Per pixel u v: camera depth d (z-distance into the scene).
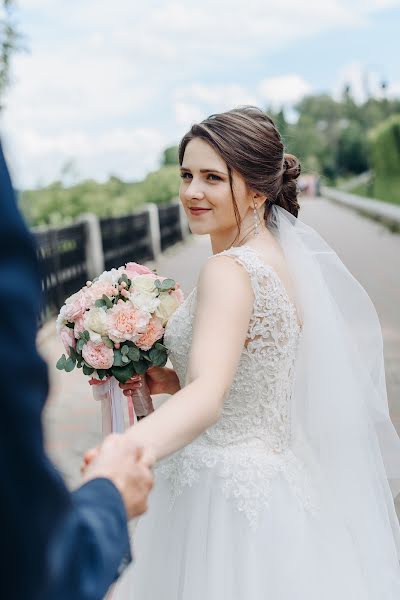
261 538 1.96
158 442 1.54
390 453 2.48
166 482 2.13
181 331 2.05
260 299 1.93
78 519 1.06
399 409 5.36
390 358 6.76
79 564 1.01
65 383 6.36
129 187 23.19
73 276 10.05
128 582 2.16
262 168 2.06
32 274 0.94
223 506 1.99
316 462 2.22
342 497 2.22
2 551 0.87
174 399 1.65
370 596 2.17
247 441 2.04
